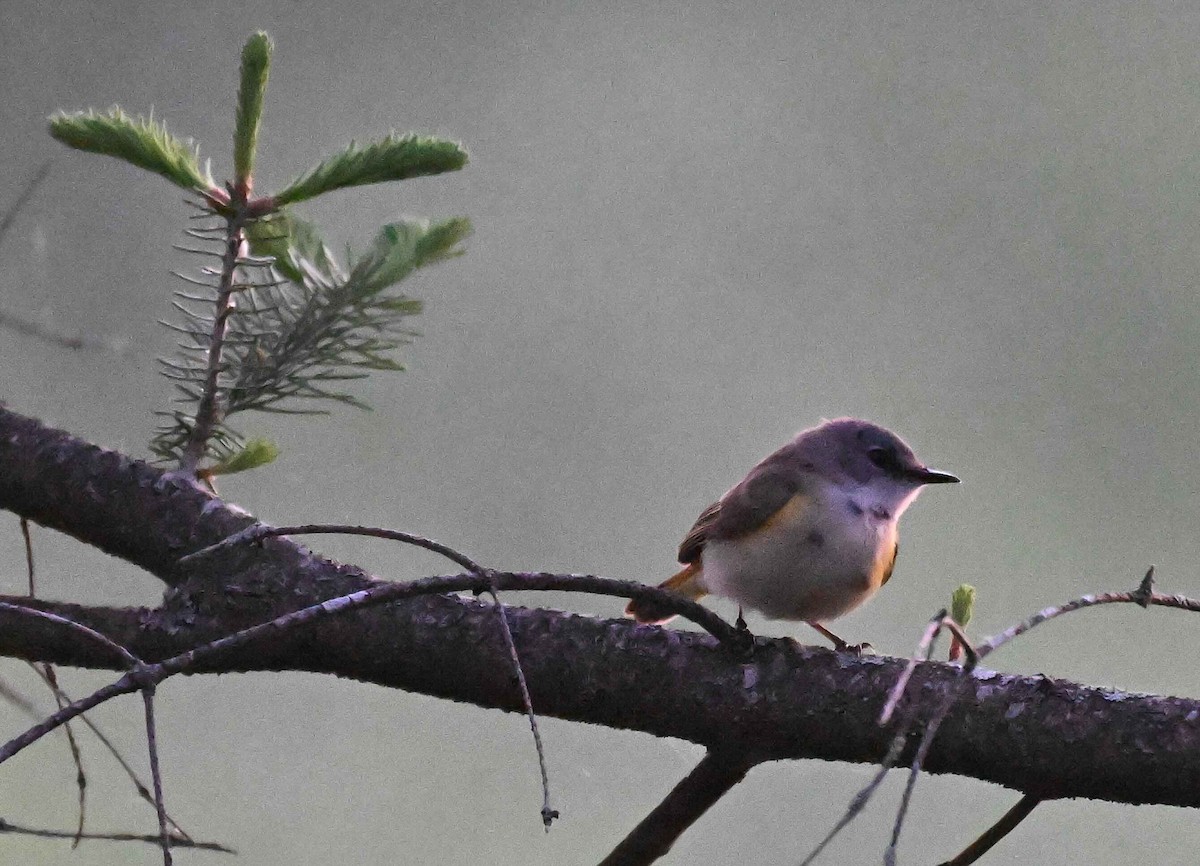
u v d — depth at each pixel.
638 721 5.20
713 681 5.20
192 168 5.20
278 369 5.20
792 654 5.20
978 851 5.20
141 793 5.18
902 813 4.76
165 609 5.20
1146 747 5.19
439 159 5.19
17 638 5.20
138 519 5.21
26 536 5.21
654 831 5.21
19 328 5.20
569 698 5.20
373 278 5.20
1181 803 5.19
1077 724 5.19
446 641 5.20
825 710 5.20
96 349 5.20
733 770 5.20
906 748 5.20
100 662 5.20
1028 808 5.20
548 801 4.83
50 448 5.21
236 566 5.20
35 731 4.65
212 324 5.20
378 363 5.20
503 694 5.20
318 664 5.20
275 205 5.20
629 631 5.20
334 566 5.20
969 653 5.15
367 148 5.19
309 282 5.21
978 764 5.19
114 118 5.19
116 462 5.21
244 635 5.04
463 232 5.20
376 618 5.20
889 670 5.20
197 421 5.21
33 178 5.21
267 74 5.19
